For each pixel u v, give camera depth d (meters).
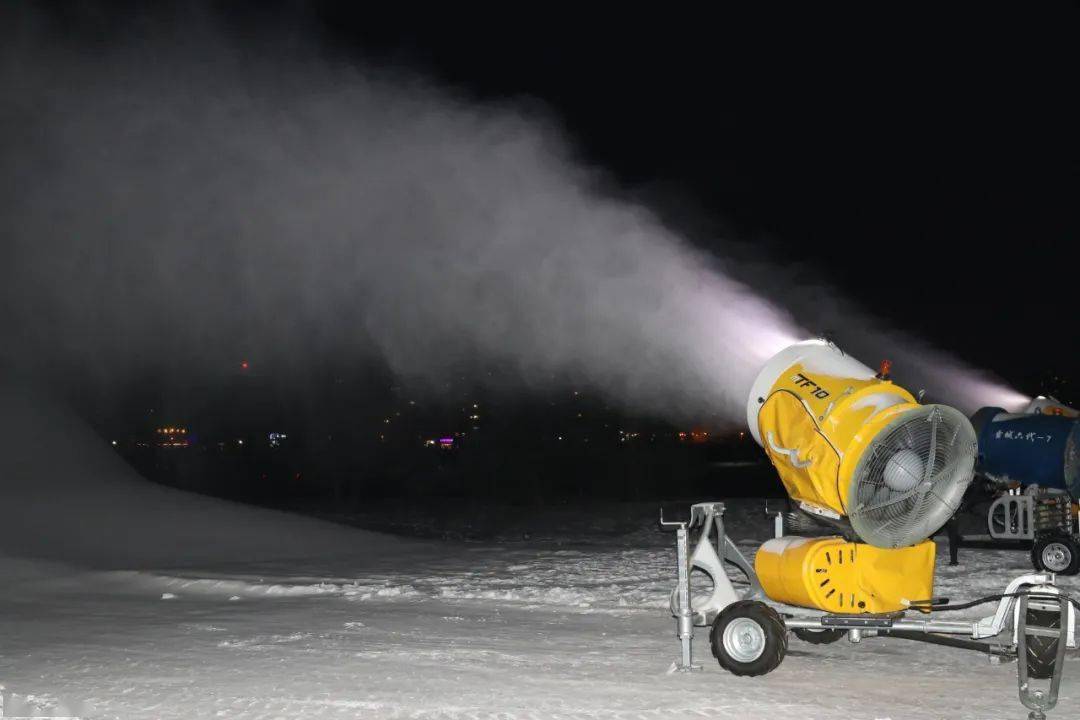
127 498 20.47
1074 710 6.97
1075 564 13.38
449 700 7.24
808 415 8.07
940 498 7.92
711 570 8.65
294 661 8.66
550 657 8.77
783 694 7.40
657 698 7.28
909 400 8.00
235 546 18.69
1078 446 14.98
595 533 23.20
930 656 8.76
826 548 7.90
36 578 15.62
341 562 17.27
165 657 8.92
